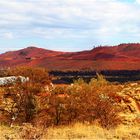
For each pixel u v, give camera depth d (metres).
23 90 21.78
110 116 20.78
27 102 21.30
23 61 187.38
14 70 27.36
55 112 21.44
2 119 20.72
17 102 21.36
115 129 18.84
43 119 21.14
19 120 20.98
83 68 152.75
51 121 21.02
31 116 21.11
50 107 21.61
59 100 21.59
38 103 21.66
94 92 23.11
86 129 18.84
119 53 184.88
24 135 16.25
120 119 21.80
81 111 21.59
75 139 16.34
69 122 21.03
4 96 22.53
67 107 21.58
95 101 21.66
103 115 20.86
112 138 16.97
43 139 16.16
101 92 24.28
